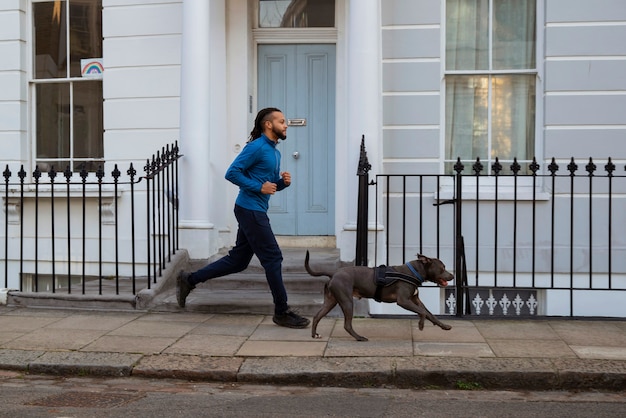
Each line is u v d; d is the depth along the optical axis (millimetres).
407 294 5680
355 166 7402
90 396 4672
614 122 7621
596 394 4762
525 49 8008
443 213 7836
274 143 6234
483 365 4988
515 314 7805
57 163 8836
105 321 6484
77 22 8812
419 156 7879
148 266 7027
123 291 7320
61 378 5145
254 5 8711
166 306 6871
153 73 8344
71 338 5871
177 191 7609
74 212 8555
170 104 8312
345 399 4609
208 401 4547
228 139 8430
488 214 7801
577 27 7637
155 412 4297
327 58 8719
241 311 6773
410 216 7898
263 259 6121
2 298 7188
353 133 7395
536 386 4848
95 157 8773
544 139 7742
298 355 5332
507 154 8039
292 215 8734
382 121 7875
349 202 7418
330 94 8703
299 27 8727
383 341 5730
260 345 5625
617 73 7605
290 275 7441
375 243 6871
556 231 7703
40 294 7125
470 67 8062
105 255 8430
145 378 5109
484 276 7812
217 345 5633
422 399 4617
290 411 4324
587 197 7633
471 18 8062
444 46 8016
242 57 8422
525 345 5566
